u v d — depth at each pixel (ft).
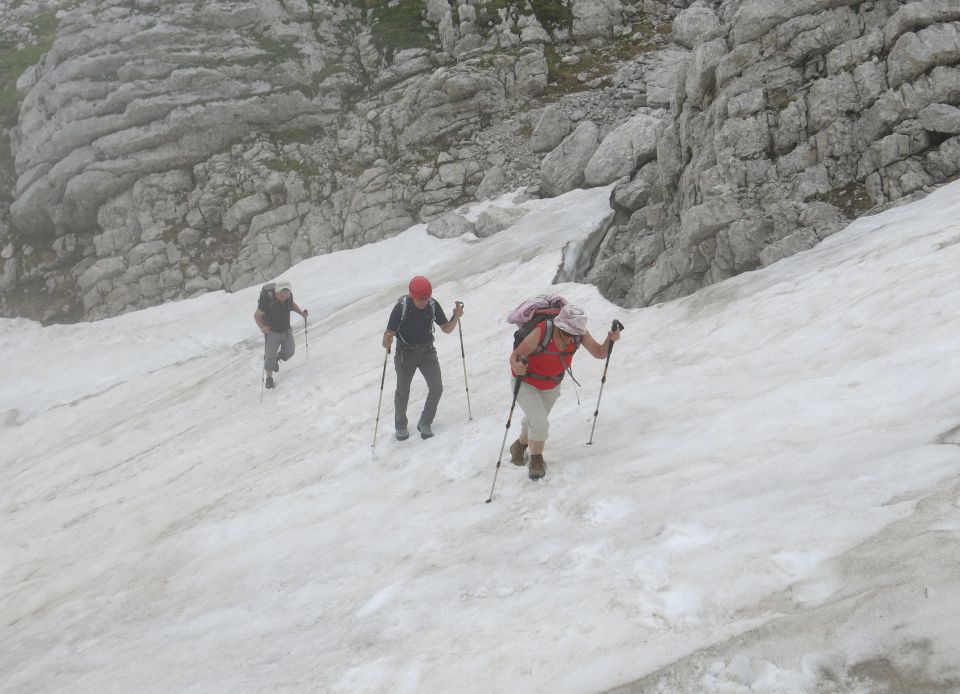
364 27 82.28
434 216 65.26
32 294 72.28
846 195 35.35
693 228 38.34
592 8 77.00
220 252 69.31
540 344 18.22
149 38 74.59
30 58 87.86
